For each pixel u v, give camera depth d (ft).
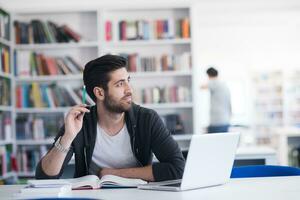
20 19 18.12
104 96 6.33
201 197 4.84
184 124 18.03
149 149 6.67
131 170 6.17
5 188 5.98
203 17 25.07
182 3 17.70
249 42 33.19
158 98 17.51
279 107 35.35
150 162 6.81
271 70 33.96
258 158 12.39
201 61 34.17
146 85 18.12
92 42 17.51
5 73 16.17
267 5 21.38
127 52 18.13
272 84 35.22
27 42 17.48
